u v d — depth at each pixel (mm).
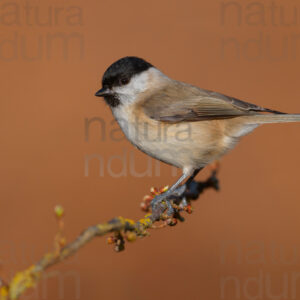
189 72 13016
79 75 12930
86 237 3438
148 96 6578
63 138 11031
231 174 10555
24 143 11016
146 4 15125
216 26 14828
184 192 6203
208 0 15422
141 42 13875
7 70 13219
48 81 12992
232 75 13164
